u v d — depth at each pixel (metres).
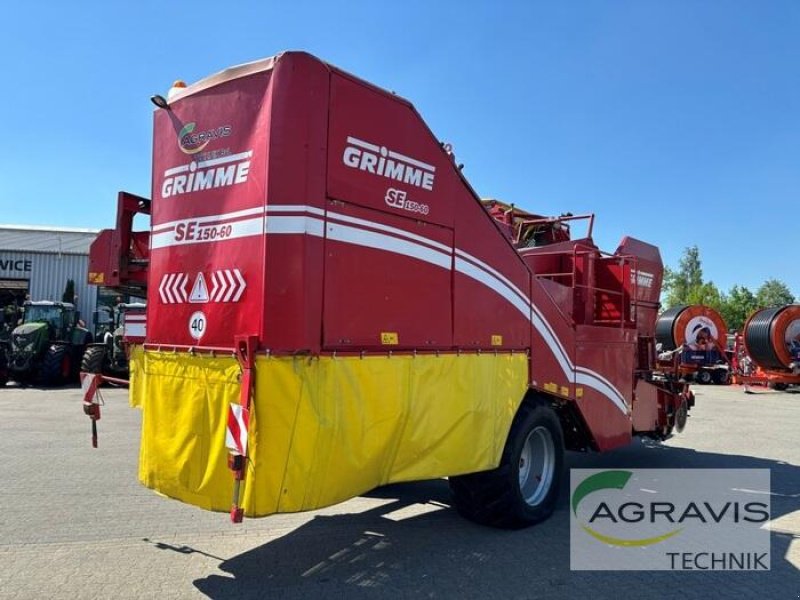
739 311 71.44
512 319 5.68
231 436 3.93
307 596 4.22
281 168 4.02
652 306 8.83
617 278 7.64
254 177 4.14
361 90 4.43
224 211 4.32
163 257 4.79
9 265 30.92
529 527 5.81
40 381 19.56
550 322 6.18
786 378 22.86
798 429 12.60
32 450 9.04
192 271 4.52
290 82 4.07
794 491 7.37
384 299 4.50
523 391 5.72
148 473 4.66
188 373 4.42
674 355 9.36
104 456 8.62
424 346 4.79
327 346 4.10
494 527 5.75
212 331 4.30
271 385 3.87
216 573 4.61
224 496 4.13
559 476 6.17
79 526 5.66
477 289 5.32
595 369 6.86
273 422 3.87
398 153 4.67
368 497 6.84
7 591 4.23
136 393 5.62
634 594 4.38
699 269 81.88
